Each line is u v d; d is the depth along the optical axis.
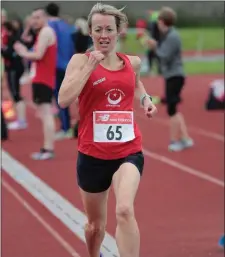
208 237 13.81
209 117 32.69
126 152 9.82
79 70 9.78
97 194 10.14
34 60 20.64
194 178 19.48
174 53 22.16
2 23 25.77
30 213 15.41
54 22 23.09
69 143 24.86
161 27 22.27
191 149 23.97
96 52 9.41
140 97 10.58
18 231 14.06
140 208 16.22
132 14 76.56
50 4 23.20
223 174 20.03
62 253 12.70
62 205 16.09
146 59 56.41
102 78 9.65
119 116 9.80
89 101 9.77
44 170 20.25
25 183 18.47
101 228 10.56
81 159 9.99
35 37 25.27
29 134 27.06
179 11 85.94
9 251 12.80
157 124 30.28
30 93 43.97
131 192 9.29
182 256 12.61
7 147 24.14
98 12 9.81
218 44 78.00
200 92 43.62
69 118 25.89
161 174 20.02
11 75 27.53
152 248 13.14
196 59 68.25
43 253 12.72
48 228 14.25
